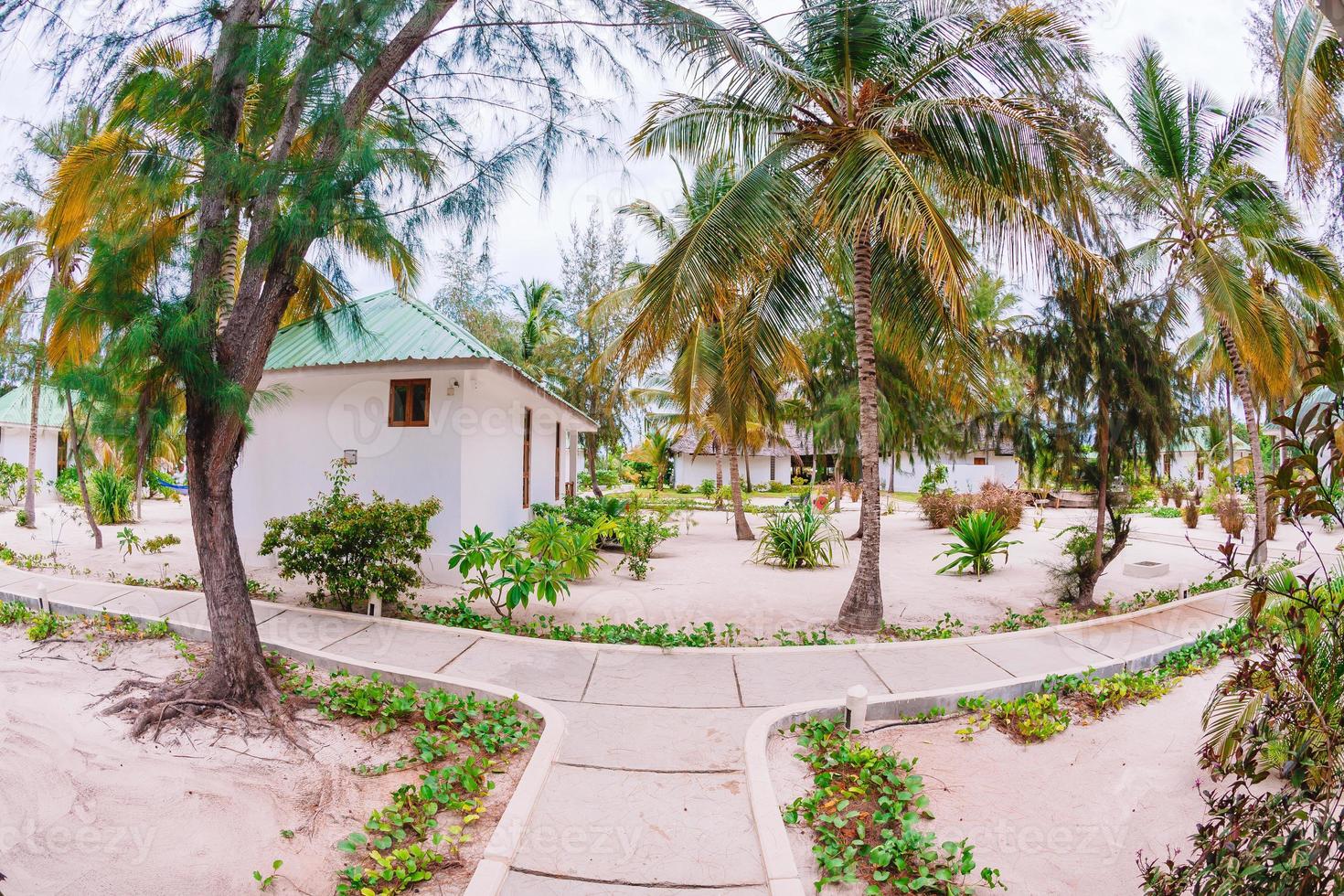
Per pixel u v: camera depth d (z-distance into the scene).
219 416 4.45
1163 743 4.37
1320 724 2.19
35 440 14.54
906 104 6.12
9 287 10.30
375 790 3.61
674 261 6.71
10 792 3.49
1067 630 6.78
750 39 6.76
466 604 7.19
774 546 11.39
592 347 23.20
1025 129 5.96
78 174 4.36
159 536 12.53
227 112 4.52
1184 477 31.12
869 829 3.30
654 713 4.56
